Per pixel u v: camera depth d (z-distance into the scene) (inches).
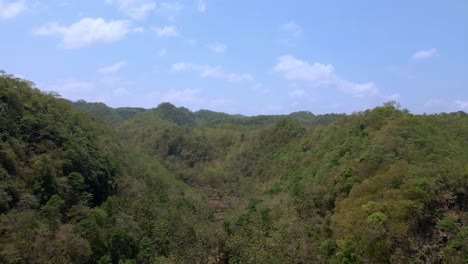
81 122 3144.7
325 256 2079.2
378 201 1979.6
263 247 2208.4
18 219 2006.6
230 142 6461.6
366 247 1804.9
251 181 5004.9
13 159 2235.5
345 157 2795.3
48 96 3019.2
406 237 1784.0
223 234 2682.1
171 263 2293.3
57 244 1998.0
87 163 2674.7
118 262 2260.1
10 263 1814.7
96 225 2281.0
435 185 1913.1
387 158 2362.2
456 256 1672.0
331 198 2437.3
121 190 3004.4
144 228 2682.1
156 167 4594.0
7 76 2714.1
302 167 3550.7
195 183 5659.5
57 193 2326.5
